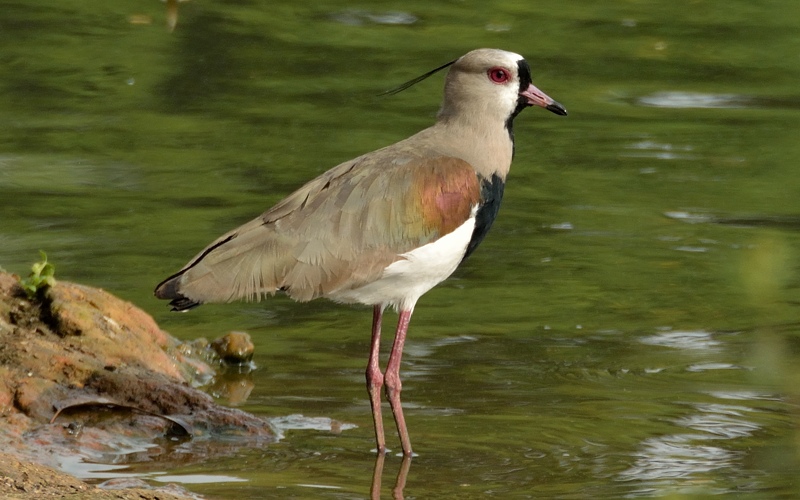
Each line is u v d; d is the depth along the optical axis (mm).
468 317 14180
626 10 26766
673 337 13617
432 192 10805
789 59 24156
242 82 22703
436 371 12578
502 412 11484
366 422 11242
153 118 20938
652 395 11961
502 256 16047
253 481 9664
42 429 10086
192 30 25359
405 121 20969
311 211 10547
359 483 9773
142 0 27312
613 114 21547
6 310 11430
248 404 11539
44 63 23234
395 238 10641
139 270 15008
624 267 15672
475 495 9586
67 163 18750
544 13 26500
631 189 18359
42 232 16109
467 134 11469
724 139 20453
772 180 18750
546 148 20031
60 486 8711
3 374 10445
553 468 10188
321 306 14602
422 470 10117
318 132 20359
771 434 10977
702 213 17438
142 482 9445
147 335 12047
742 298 14664
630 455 10484
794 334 13406
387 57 23844
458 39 24828
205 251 10469
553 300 14711
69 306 11570
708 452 10562
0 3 26547
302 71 23281
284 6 26812
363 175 10781
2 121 20438
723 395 11961
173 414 10656
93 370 10789
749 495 9578
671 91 22609
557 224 17062
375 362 11016
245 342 12633
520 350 13219
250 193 17734
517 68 11516
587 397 11891
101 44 24328
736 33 25375
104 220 16625
